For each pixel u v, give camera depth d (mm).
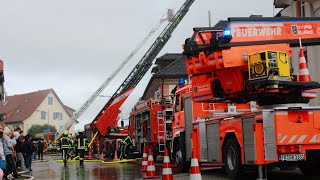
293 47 9992
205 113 12398
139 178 12328
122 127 26641
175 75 33719
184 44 10586
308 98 9844
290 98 9711
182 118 13336
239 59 9570
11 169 13430
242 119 9211
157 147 20031
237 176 9555
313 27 10047
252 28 9695
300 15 18562
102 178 12797
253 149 8773
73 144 27453
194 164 7816
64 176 14148
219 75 10289
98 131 26531
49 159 32844
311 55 16797
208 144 10844
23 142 17078
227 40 9547
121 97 26359
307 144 8461
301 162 9133
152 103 20156
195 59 10391
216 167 14445
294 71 9742
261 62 9047
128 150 22953
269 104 9898
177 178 11031
